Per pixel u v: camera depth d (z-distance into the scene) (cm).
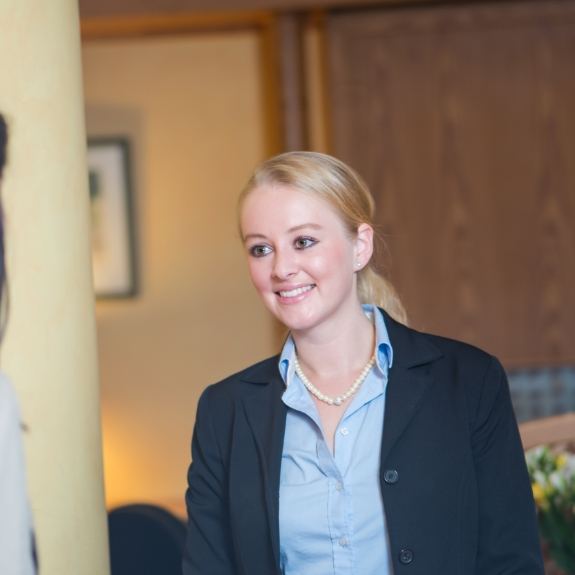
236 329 822
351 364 258
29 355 216
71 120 231
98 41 815
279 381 265
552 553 318
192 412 820
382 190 738
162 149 820
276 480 249
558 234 732
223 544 268
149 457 820
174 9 718
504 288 735
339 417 254
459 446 246
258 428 259
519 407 744
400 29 736
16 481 211
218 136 820
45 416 220
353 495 244
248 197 253
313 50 782
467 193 735
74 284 229
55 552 222
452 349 262
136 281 820
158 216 820
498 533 247
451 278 736
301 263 248
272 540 245
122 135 819
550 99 732
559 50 731
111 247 817
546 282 733
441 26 734
